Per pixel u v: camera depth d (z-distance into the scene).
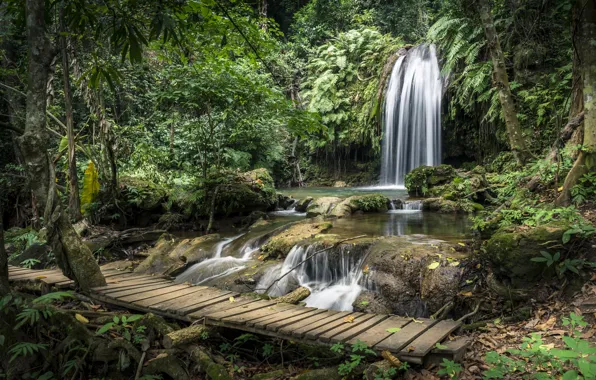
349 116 17.67
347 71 18.06
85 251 5.00
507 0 9.38
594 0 5.04
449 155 14.24
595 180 4.64
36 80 4.32
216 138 10.99
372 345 3.24
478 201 9.55
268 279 5.67
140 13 4.18
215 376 3.33
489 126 11.78
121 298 4.54
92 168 8.73
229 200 9.55
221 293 4.80
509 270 4.00
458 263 4.62
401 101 15.25
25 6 4.53
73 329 4.00
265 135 12.08
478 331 3.71
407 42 19.81
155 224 9.30
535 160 6.16
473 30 10.83
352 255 5.49
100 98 8.94
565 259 3.85
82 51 8.95
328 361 3.51
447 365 2.99
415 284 4.70
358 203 9.49
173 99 8.56
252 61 8.34
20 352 3.69
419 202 9.63
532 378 2.83
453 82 12.45
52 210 4.77
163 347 3.77
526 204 5.28
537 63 9.72
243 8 7.10
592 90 5.01
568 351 2.59
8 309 3.97
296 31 22.03
